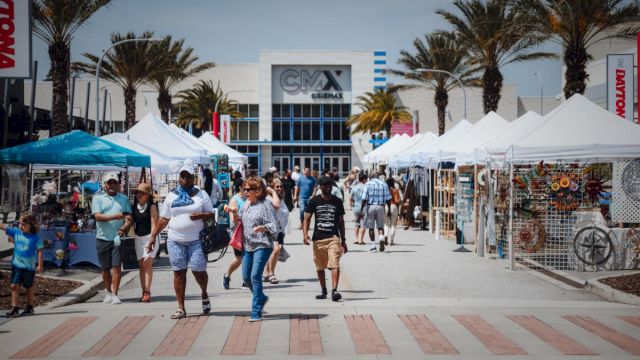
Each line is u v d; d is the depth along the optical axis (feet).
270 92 281.95
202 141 103.91
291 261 51.19
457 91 279.69
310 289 37.93
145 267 34.09
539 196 46.60
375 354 23.08
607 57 82.89
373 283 40.27
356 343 24.63
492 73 116.16
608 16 81.76
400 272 45.01
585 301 34.35
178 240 28.78
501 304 32.91
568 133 47.83
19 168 47.19
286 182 72.28
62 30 86.84
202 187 71.31
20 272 30.04
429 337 25.64
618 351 23.52
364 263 49.73
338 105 287.48
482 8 112.27
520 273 44.83
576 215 46.19
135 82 134.72
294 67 285.23
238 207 36.65
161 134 69.51
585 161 49.39
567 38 84.58
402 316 29.60
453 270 46.09
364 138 283.59
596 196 46.24
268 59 282.36
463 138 71.15
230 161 102.42
